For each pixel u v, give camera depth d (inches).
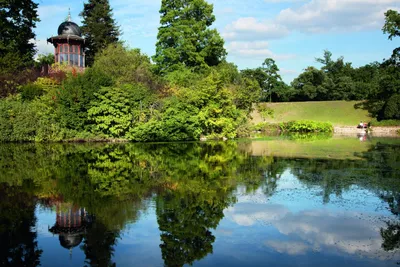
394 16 1803.6
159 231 303.7
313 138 1227.2
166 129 1074.7
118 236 293.6
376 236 287.6
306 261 244.5
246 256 253.0
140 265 241.0
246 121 1332.4
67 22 1563.7
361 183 467.8
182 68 1717.5
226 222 323.9
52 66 1427.2
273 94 2642.7
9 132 1067.3
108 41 1934.1
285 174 532.4
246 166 606.5
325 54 2950.3
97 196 416.5
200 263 242.4
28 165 634.8
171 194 422.6
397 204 373.4
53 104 1115.9
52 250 267.7
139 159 700.0
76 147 929.5
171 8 1830.7
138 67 1392.7
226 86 1354.6
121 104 1088.8
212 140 1130.0
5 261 250.1
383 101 1904.5
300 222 321.4
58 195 423.2
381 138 1226.0
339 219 329.4
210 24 1925.4
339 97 2427.4
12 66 1305.4
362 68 2854.3
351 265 237.9
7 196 420.5
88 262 247.3
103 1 2007.9
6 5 1528.1
